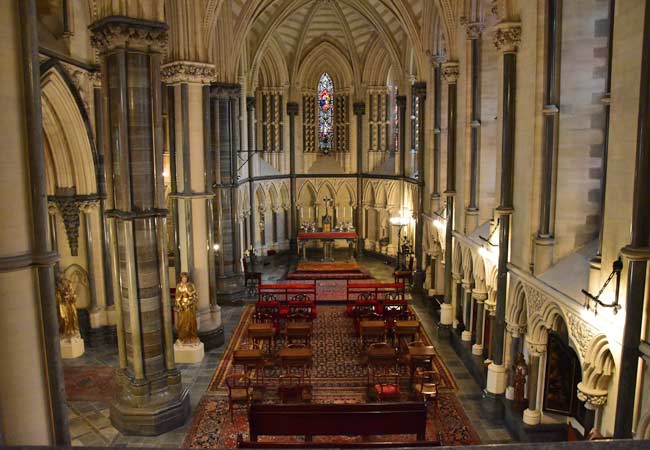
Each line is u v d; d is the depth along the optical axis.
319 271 35.91
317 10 38.78
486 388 17.34
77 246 22.41
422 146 30.17
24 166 8.65
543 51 13.82
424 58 29.19
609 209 11.01
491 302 18.59
